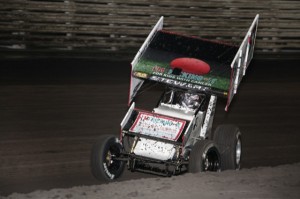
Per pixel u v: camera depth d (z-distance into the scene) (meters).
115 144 14.68
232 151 15.77
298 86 32.12
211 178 13.34
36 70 30.30
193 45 16.23
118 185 12.68
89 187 12.53
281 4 42.62
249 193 12.20
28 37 34.75
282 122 24.31
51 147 17.98
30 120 21.16
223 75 15.33
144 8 38.22
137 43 38.16
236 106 26.34
